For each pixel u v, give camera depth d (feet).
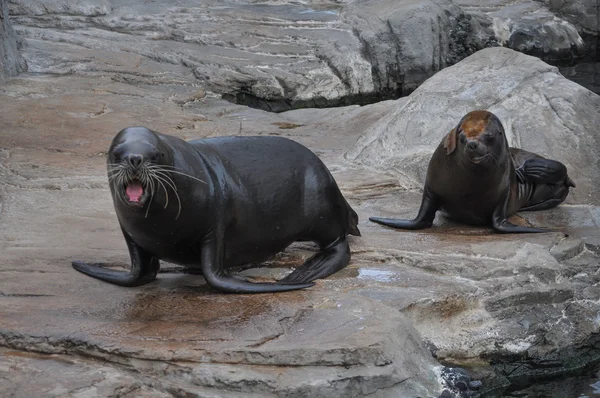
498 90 133.08
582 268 97.66
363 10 228.22
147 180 74.43
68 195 112.16
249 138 88.74
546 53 238.68
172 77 192.34
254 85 197.67
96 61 192.44
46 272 86.94
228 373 68.39
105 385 67.21
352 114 164.55
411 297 84.79
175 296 81.46
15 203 108.06
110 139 141.69
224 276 82.17
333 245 92.79
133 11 226.99
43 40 204.64
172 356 69.36
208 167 82.33
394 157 129.80
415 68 215.72
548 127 127.44
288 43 215.51
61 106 159.94
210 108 174.81
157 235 79.92
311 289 83.35
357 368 70.28
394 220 108.27
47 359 71.31
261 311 77.36
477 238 102.73
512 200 110.93
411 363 74.95
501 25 238.07
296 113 170.91
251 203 84.89
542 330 89.40
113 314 76.95
